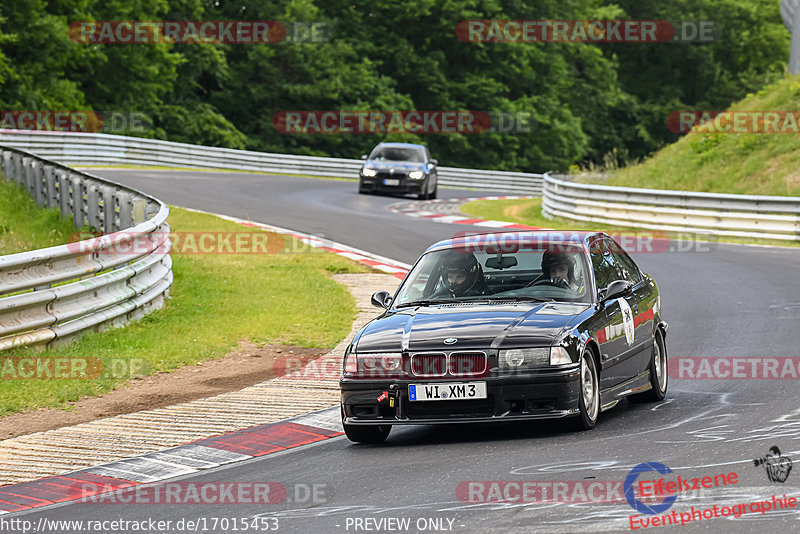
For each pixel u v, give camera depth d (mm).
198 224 77750
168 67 184250
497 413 25172
